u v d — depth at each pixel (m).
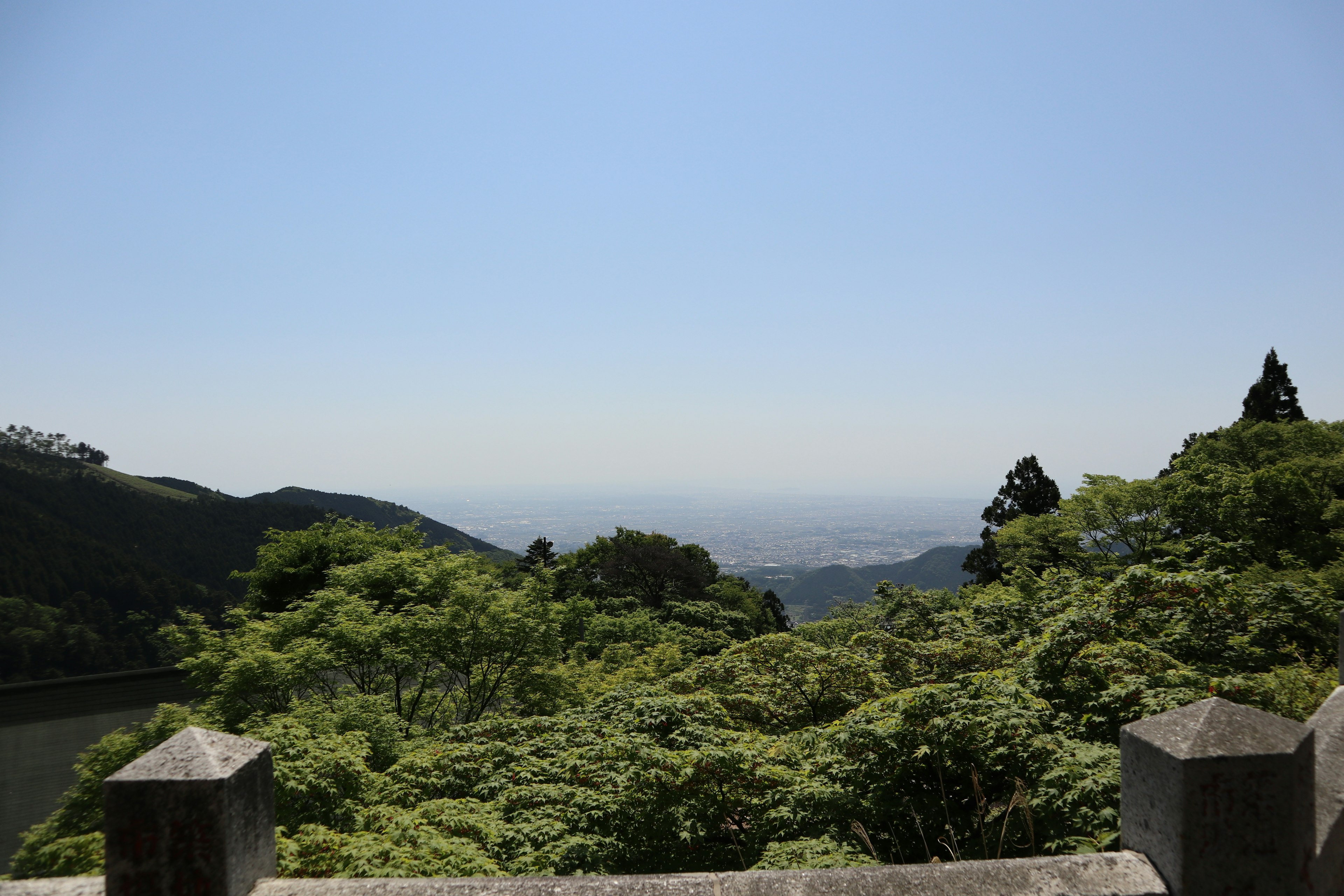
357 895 1.99
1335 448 26.77
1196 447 31.25
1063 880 2.01
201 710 12.72
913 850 5.26
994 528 44.38
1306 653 7.25
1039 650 6.67
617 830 5.79
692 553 57.25
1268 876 1.90
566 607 19.27
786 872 2.13
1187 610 7.11
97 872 5.34
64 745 16.11
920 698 5.63
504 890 2.03
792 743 6.77
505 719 8.23
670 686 9.36
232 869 1.90
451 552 22.22
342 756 6.31
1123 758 2.19
